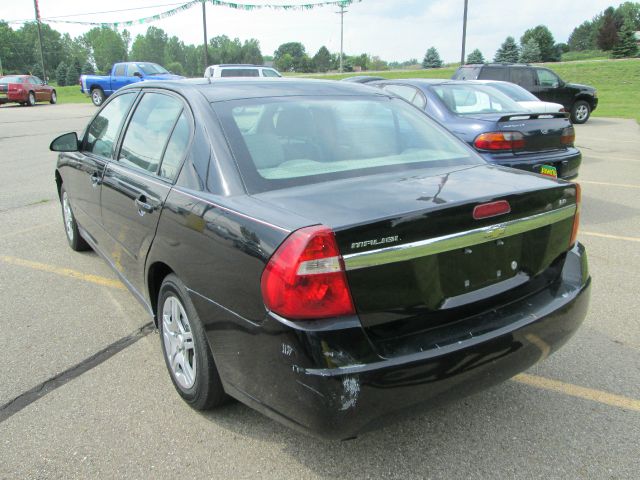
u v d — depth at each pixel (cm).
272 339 222
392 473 257
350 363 214
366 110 342
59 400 317
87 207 453
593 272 507
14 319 420
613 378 334
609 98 2784
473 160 328
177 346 308
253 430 289
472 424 293
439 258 235
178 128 318
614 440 279
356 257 214
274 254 218
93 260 550
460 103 769
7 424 295
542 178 293
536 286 276
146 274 329
